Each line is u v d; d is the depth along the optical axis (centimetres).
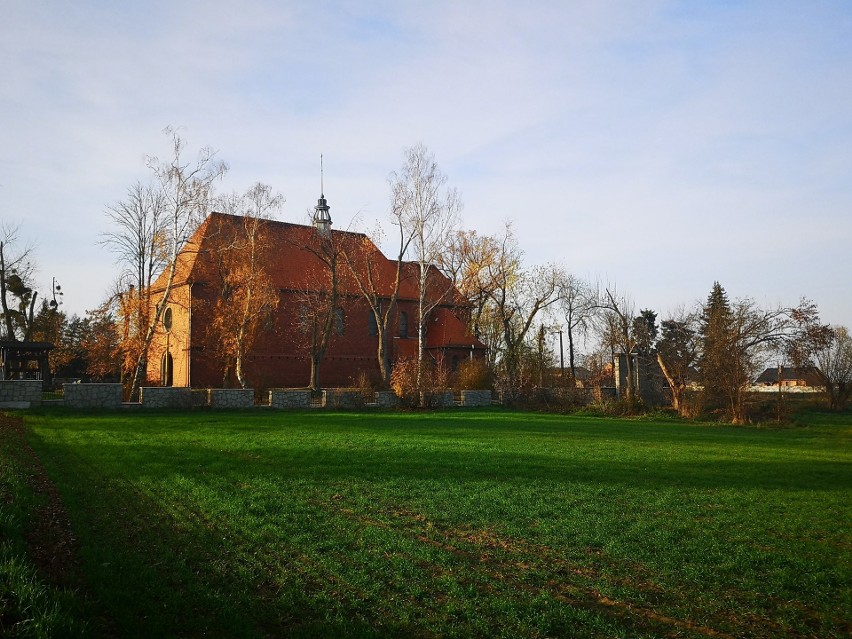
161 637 618
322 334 5219
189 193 3806
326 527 1016
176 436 2139
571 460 1800
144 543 903
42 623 568
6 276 5528
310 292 5250
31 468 1433
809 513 1188
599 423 3328
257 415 3192
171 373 5228
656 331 6000
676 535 1015
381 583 781
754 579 822
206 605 700
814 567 871
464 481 1427
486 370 4703
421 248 4703
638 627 680
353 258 5312
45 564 799
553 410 4262
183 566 812
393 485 1366
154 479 1345
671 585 798
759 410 4019
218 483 1326
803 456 2053
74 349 5562
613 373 5509
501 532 1016
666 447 2212
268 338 5144
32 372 4984
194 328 4756
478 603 732
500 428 2783
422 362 4241
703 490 1399
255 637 627
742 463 1839
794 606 741
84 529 952
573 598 756
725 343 3962
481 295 5931
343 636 637
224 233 4581
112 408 3152
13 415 2711
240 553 876
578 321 7162
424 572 828
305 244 5512
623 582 809
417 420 3142
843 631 673
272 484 1334
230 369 4809
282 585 765
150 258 3850
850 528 1084
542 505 1202
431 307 4806
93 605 669
